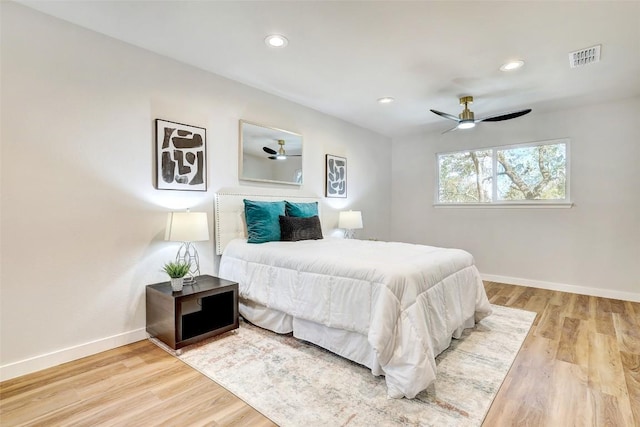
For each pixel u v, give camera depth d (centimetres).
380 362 178
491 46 242
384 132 522
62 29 212
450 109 400
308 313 227
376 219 526
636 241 357
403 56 260
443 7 196
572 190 394
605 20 207
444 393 179
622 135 362
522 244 432
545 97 353
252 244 292
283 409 165
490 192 464
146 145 253
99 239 229
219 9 200
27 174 199
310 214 362
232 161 314
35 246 202
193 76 282
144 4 195
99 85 228
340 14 204
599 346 240
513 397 176
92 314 225
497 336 258
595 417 158
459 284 251
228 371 202
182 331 238
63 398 174
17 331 196
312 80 312
